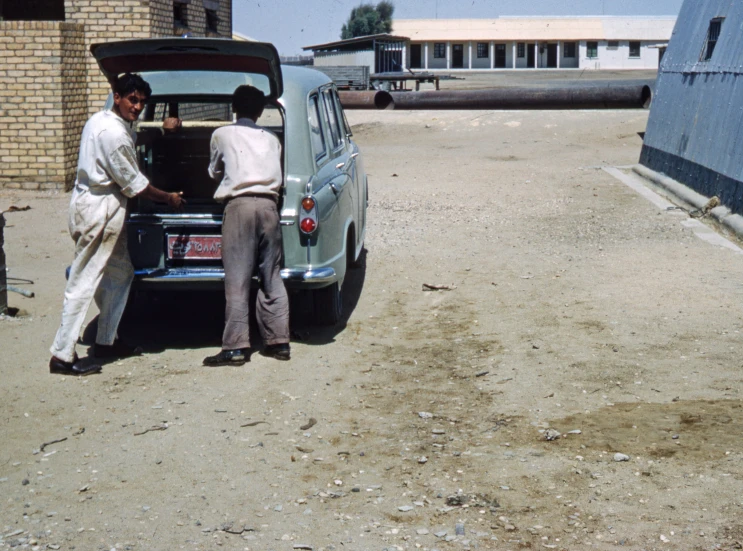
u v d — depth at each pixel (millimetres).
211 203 6539
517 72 75625
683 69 14391
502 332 6855
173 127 7250
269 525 4012
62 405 5441
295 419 5230
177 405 5438
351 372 6035
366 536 3908
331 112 7562
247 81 6660
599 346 6438
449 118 24844
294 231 6223
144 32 14172
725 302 7516
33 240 10414
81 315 5879
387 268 9008
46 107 13438
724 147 11516
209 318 7402
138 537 3906
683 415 5137
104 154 5605
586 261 9164
